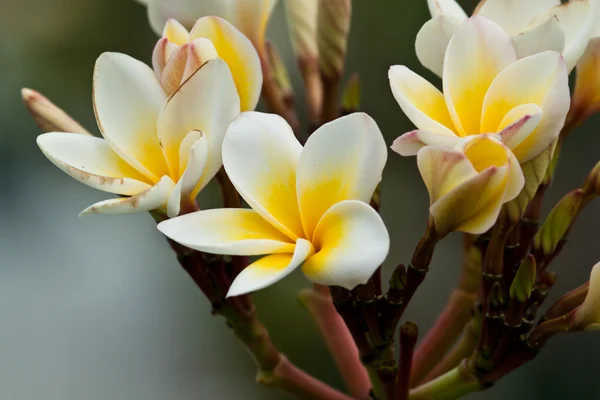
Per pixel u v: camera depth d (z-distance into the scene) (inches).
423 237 25.8
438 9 27.0
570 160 44.8
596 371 42.1
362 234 24.1
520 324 26.7
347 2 29.3
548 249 26.9
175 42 26.8
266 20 29.5
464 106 25.8
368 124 24.7
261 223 25.1
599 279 25.9
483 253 27.9
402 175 44.7
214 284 28.1
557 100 25.2
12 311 45.6
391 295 26.2
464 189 24.7
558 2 27.4
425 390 27.5
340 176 24.9
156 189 25.2
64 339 45.7
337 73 29.7
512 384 42.5
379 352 26.6
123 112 26.2
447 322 29.3
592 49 27.5
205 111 25.6
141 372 45.1
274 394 44.3
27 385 44.1
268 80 29.8
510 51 25.8
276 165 25.1
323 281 24.3
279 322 42.2
